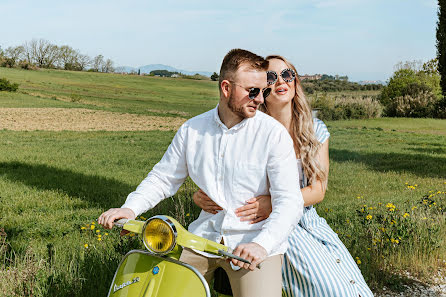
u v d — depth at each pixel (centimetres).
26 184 1177
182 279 191
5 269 425
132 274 202
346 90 7775
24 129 3064
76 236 629
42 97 6003
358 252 511
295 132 281
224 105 220
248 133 219
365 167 1644
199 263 226
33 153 1872
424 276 491
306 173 280
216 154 223
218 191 222
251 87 211
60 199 988
